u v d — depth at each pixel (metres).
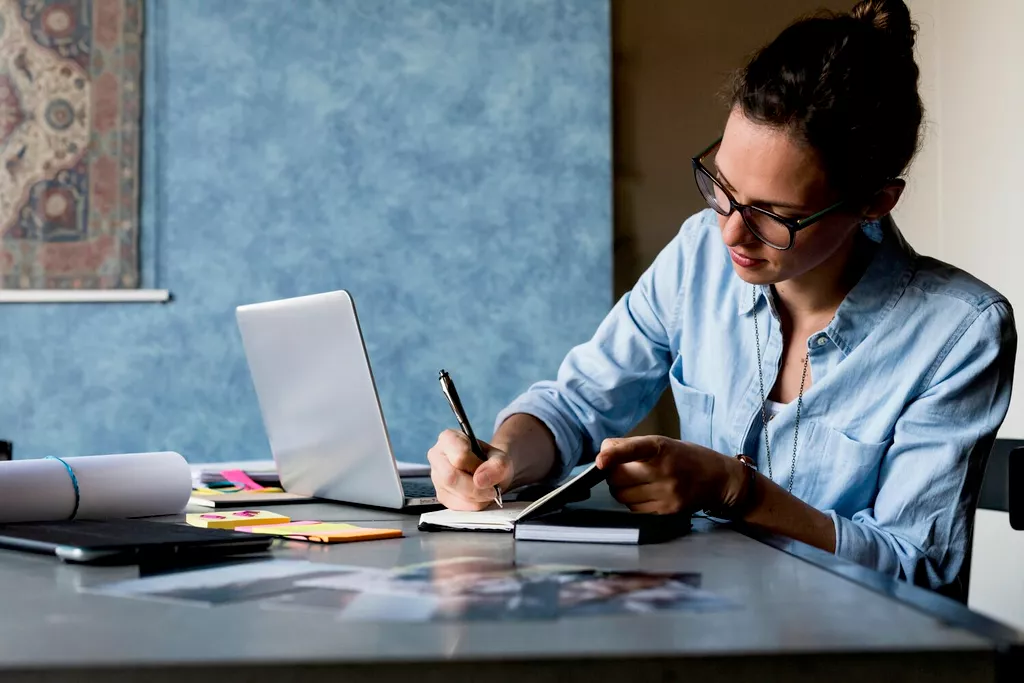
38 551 0.86
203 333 3.33
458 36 3.37
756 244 1.17
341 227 3.36
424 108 3.37
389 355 3.35
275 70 3.36
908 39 1.21
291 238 3.35
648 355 1.60
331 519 1.14
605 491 1.43
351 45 3.36
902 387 1.29
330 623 0.59
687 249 1.56
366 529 0.99
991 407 1.25
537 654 0.51
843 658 0.52
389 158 3.36
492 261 3.36
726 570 0.77
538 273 3.35
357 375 1.18
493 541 0.95
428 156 3.36
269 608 0.63
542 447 1.43
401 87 3.36
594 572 0.76
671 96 3.39
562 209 3.36
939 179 2.97
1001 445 1.51
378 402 1.18
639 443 1.07
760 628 0.57
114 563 0.81
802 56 1.12
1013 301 2.63
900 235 1.37
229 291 3.34
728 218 1.17
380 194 3.36
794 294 1.38
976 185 2.79
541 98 3.36
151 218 3.33
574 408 1.54
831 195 1.13
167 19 3.34
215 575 0.75
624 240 3.40
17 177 3.29
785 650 0.52
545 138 3.36
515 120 3.36
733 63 3.38
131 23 3.31
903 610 0.62
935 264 1.35
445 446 1.14
